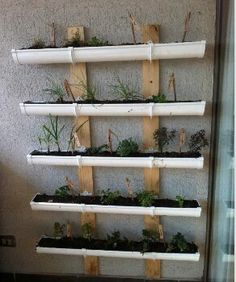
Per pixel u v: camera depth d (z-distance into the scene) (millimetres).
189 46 1529
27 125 1870
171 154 1748
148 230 1919
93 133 1848
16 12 1709
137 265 2049
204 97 1727
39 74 1787
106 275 2092
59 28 1710
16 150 1923
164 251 1865
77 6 1677
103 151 1817
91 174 1884
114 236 1935
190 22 1633
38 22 1715
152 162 1698
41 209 1875
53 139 1858
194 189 1868
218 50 1622
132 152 1764
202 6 1609
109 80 1756
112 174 1895
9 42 1752
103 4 1663
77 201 1866
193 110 1607
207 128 1769
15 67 1786
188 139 1780
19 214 2039
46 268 2133
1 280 2170
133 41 1678
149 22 1657
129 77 1740
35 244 2080
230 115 1485
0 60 1781
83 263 2094
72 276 2115
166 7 1631
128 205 1806
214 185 1797
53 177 1944
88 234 1936
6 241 2100
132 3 1646
